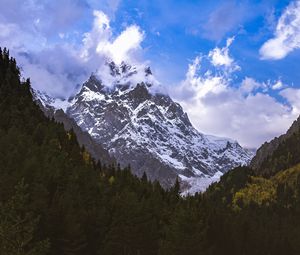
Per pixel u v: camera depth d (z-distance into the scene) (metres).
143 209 97.38
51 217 85.25
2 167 96.00
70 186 101.44
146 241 93.88
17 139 121.38
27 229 48.75
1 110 153.00
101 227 94.94
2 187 84.50
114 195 117.50
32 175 97.56
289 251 119.75
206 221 109.88
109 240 91.06
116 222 93.69
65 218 86.31
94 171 138.25
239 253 111.06
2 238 46.47
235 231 112.44
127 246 91.31
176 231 89.00
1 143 114.19
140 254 92.31
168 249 88.31
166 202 136.62
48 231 84.31
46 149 125.75
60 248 85.19
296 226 155.38
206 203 130.50
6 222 47.09
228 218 119.88
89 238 93.81
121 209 97.25
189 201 131.88
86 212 95.50
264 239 118.06
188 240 88.12
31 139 130.25
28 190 88.62
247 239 115.12
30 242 76.44
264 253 116.50
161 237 100.19
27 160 102.44
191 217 90.81
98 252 90.88
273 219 155.00
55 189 100.25
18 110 161.50
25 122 155.75
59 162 115.69
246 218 128.50
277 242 119.69
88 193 106.81
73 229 85.69
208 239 108.06
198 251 88.75
